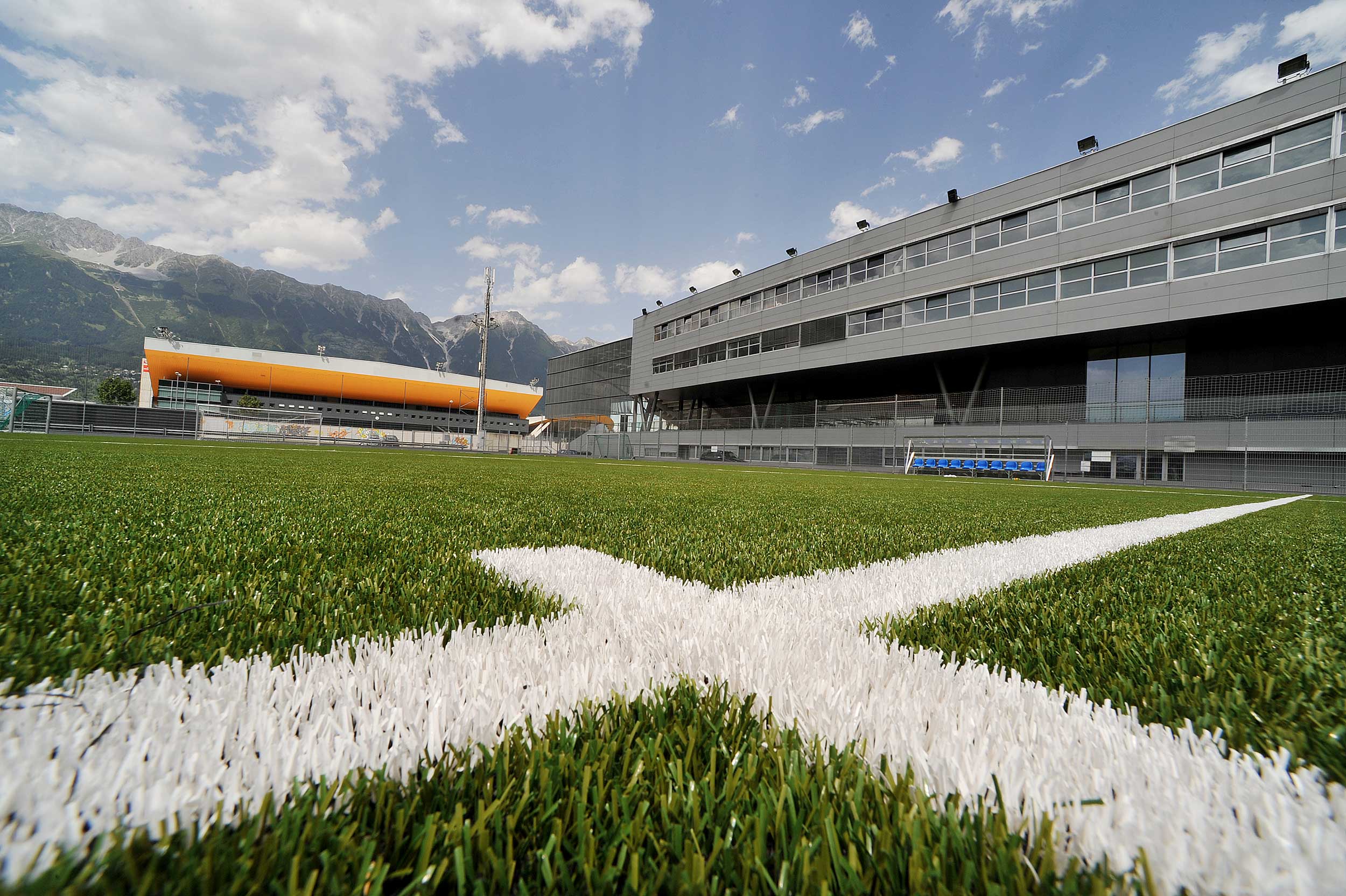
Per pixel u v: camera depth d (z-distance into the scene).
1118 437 17.34
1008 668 0.80
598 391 46.12
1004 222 19.69
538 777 0.46
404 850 0.38
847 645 0.85
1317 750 0.54
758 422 29.98
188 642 0.77
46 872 0.29
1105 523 3.46
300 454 12.97
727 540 2.18
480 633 0.85
